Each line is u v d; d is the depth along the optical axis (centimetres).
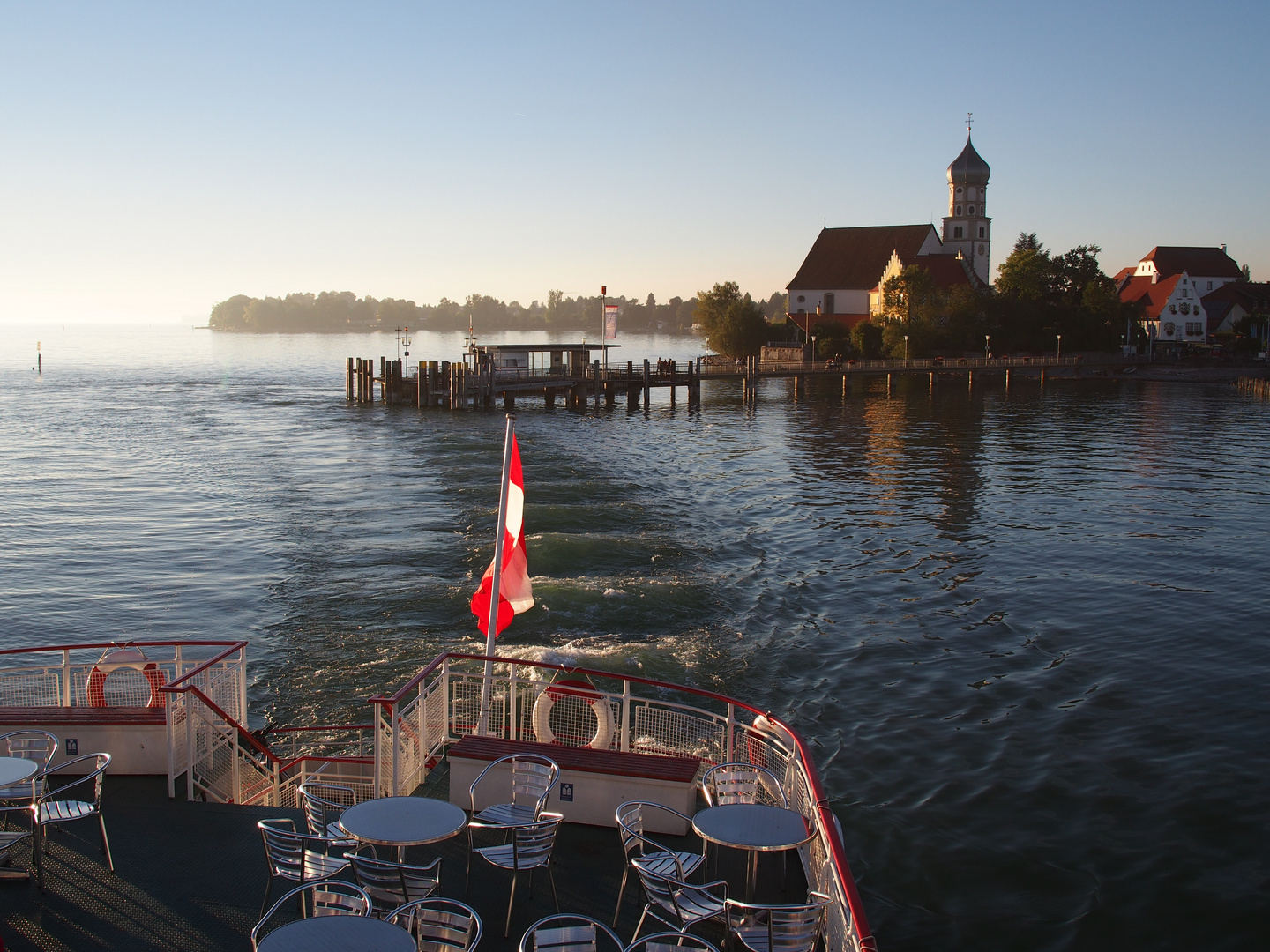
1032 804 1803
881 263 16812
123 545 3778
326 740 2052
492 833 1160
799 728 2145
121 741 1265
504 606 1491
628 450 6562
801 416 9238
